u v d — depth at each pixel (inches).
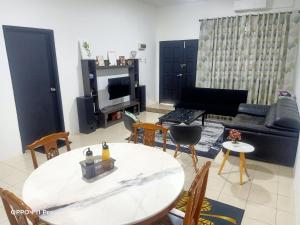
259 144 132.0
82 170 66.4
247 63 225.3
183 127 120.3
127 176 65.9
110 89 213.8
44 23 155.7
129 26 235.1
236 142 119.6
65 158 78.0
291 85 211.6
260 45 217.3
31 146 79.4
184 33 261.4
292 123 123.3
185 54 266.1
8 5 134.0
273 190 107.1
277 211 92.6
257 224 85.4
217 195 103.3
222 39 232.5
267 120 140.6
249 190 107.2
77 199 55.9
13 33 141.7
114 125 211.0
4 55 135.0
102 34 204.2
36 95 161.0
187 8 253.3
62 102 176.9
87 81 187.5
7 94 138.8
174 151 152.1
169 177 65.2
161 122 185.9
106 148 70.5
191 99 240.5
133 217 49.5
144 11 253.3
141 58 260.4
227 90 223.6
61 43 169.6
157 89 297.7
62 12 167.0
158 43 281.7
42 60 161.8
